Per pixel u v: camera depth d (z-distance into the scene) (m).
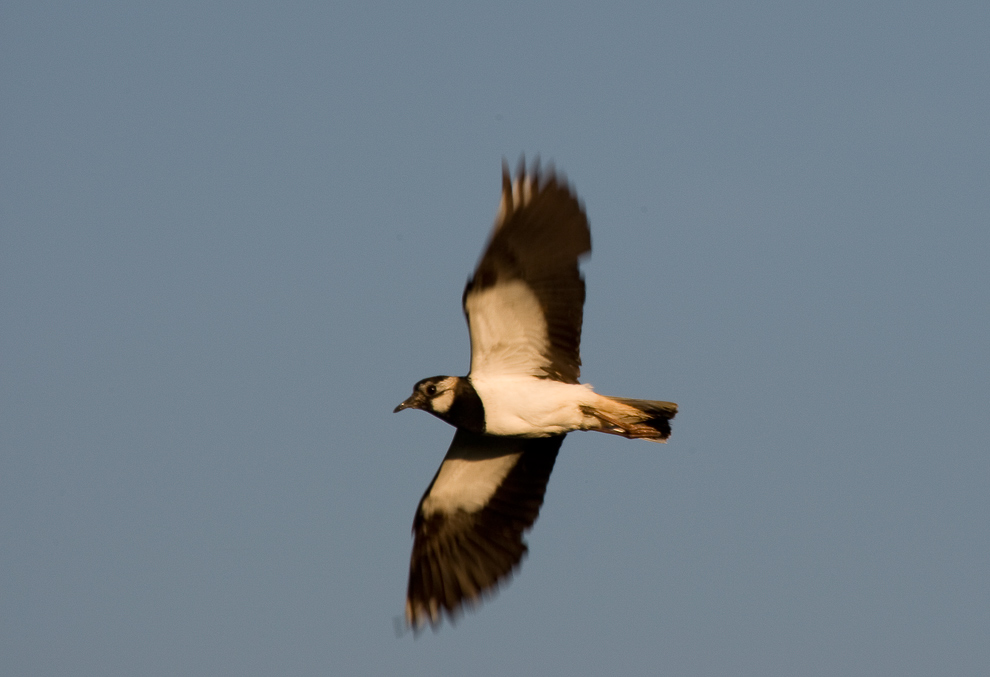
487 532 14.63
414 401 13.79
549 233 13.19
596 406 13.66
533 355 13.79
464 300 13.45
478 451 14.78
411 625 14.18
